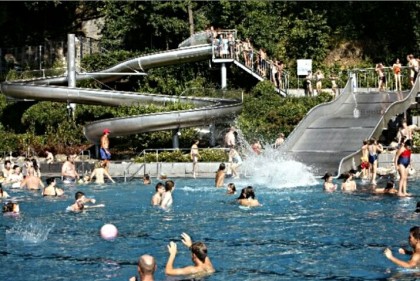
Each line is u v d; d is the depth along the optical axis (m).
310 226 17.42
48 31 53.44
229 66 44.84
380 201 21.67
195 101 37.12
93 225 18.11
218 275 12.62
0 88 44.94
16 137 38.69
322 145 31.56
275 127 37.78
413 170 29.58
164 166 31.42
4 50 51.44
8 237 16.55
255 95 42.22
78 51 47.50
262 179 29.05
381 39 49.22
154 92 45.41
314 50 47.84
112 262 13.86
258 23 47.81
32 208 21.45
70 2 52.78
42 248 15.23
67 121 39.69
